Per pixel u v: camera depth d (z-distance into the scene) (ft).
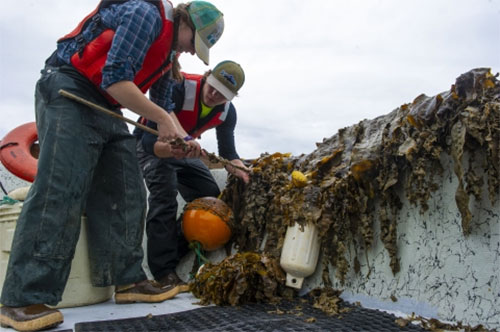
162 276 11.50
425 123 7.67
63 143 7.88
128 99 7.82
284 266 9.69
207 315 8.19
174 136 8.30
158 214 11.69
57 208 7.65
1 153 11.08
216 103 12.14
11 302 7.25
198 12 8.41
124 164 9.34
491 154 6.81
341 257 9.11
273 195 11.13
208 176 12.89
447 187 7.68
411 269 8.14
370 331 6.82
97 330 7.11
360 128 9.80
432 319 7.24
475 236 7.16
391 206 8.45
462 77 7.45
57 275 7.61
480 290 7.01
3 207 9.57
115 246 9.25
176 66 9.93
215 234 11.63
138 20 7.89
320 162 9.83
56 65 8.49
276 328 7.02
